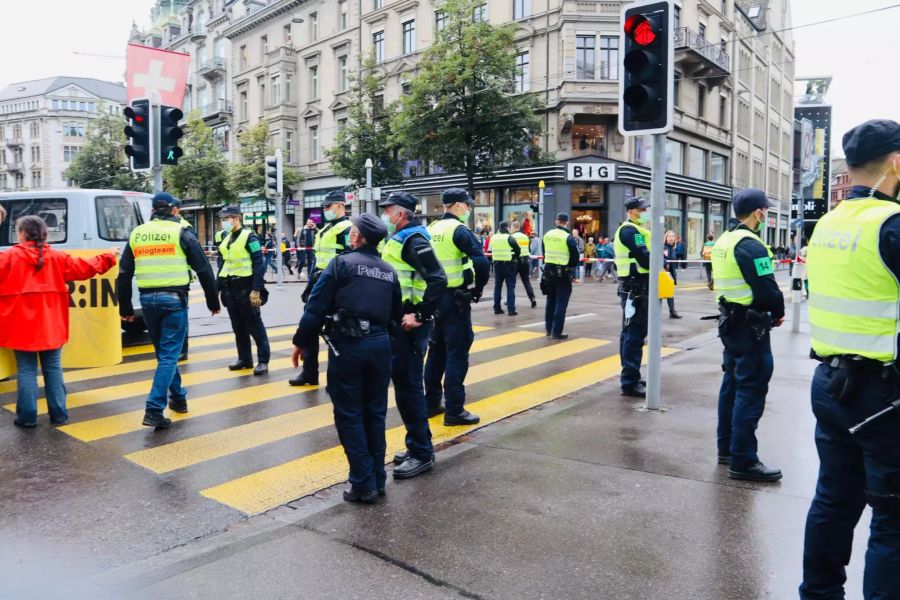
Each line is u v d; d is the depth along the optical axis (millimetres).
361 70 32500
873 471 2500
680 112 33031
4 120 97375
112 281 7621
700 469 4609
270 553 3492
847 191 2730
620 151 29406
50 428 5816
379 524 3830
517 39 30625
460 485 4406
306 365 7422
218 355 9289
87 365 7594
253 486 4527
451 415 5863
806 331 10820
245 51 46938
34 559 3494
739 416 4379
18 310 5656
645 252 6555
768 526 3715
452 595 3059
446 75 24469
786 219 54562
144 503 4234
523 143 26016
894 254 2420
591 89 28625
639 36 5859
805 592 2857
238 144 47156
